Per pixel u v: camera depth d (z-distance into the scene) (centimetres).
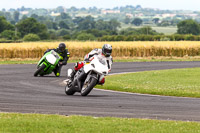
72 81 4509
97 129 2564
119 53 15325
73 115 3066
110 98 4303
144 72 8569
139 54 15412
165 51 15588
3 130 2461
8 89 5016
